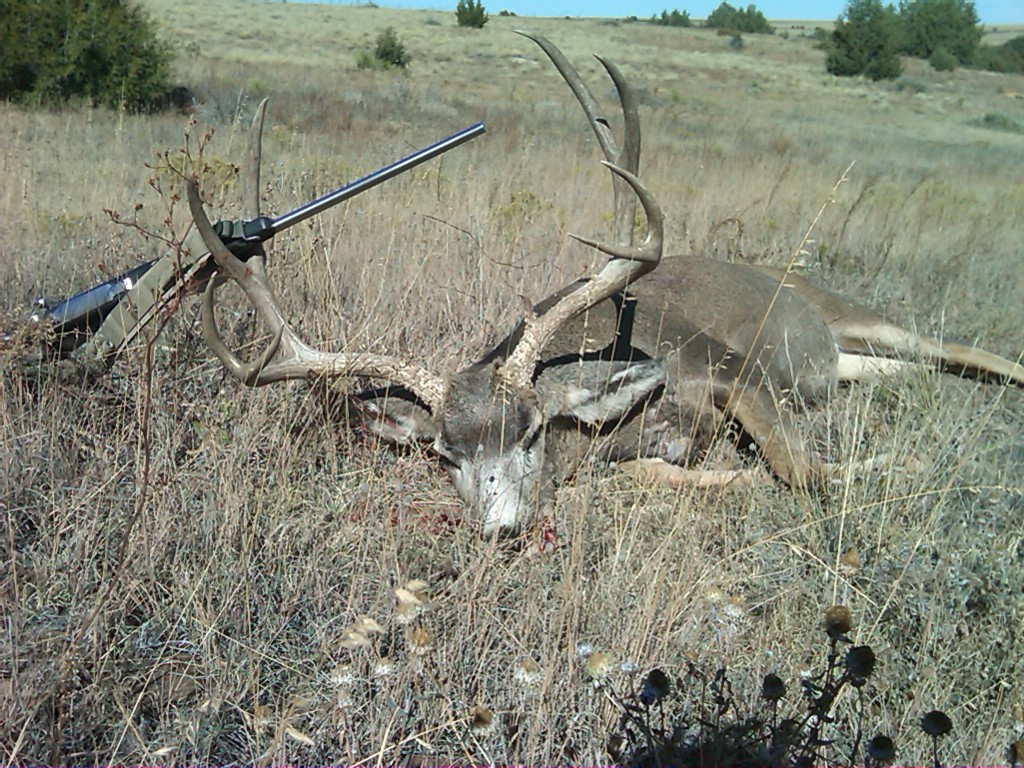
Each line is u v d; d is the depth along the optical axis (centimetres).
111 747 346
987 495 497
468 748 343
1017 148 3006
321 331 602
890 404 630
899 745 346
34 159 1070
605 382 518
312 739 344
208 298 497
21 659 370
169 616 410
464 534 467
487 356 586
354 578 418
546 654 370
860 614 407
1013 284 964
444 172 1143
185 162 787
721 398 595
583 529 448
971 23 7119
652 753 318
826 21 13188
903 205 1252
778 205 1244
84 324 552
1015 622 393
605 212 970
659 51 5553
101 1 1891
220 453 484
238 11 5384
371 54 3756
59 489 469
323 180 849
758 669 372
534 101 2819
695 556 428
